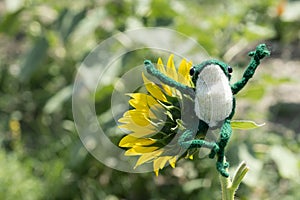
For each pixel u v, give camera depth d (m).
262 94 3.41
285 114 4.61
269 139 3.59
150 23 3.38
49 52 4.27
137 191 3.69
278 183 3.60
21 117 4.46
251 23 3.71
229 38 3.63
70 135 3.95
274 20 4.53
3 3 6.11
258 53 1.17
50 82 4.55
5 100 4.63
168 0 3.40
